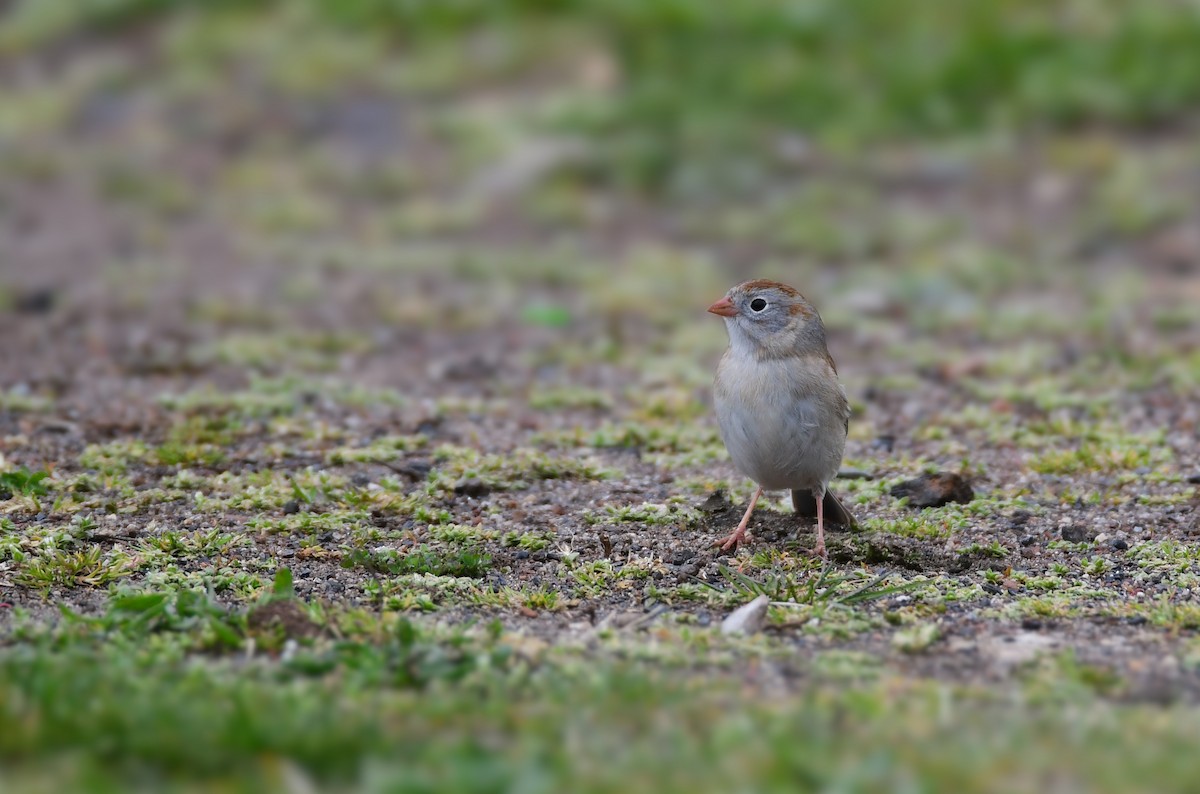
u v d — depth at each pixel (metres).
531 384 14.48
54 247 20.97
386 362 15.51
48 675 6.31
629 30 25.61
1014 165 22.52
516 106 24.70
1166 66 23.66
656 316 17.52
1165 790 5.53
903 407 13.54
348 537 9.61
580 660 7.27
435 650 7.08
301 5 27.97
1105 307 17.42
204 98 26.30
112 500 10.15
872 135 23.48
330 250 20.80
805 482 9.52
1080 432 12.30
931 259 19.69
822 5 25.30
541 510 10.30
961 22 24.78
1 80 27.50
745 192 22.50
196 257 20.58
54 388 13.82
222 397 13.20
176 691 6.43
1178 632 7.98
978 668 7.40
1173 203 20.92
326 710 6.07
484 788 5.35
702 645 7.63
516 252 20.69
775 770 5.52
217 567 8.88
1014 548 9.59
